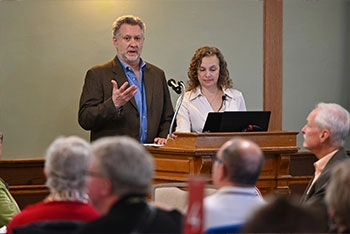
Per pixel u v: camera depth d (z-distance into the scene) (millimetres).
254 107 9703
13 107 8914
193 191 3021
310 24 9977
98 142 3611
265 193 6879
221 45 9570
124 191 3486
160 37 9344
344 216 3527
